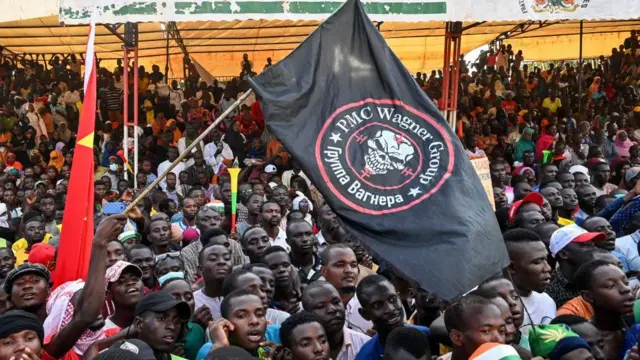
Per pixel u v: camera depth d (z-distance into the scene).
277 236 10.03
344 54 5.30
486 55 24.30
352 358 5.98
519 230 6.24
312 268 8.55
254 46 21.52
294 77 5.22
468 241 4.94
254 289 6.03
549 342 4.85
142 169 15.61
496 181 13.20
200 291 7.11
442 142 5.19
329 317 5.77
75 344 5.39
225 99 19.89
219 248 7.01
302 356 5.09
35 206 12.46
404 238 4.98
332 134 5.14
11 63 22.75
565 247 6.94
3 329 4.50
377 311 5.65
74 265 5.71
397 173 5.13
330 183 5.06
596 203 10.77
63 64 22.25
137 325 5.02
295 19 12.19
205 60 22.64
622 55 22.59
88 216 5.82
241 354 4.18
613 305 5.70
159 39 19.38
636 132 19.91
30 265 5.56
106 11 11.99
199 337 5.86
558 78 22.59
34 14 12.21
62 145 19.19
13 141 19.38
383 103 5.26
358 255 8.47
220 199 12.76
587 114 20.97
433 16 12.48
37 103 20.06
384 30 18.58
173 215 11.79
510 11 12.55
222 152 17.50
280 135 5.09
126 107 14.14
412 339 5.02
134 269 5.82
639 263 8.19
